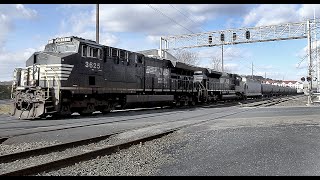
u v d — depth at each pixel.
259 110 23.02
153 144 8.96
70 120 14.60
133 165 6.54
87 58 16.70
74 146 8.51
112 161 6.86
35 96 15.00
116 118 15.91
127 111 21.33
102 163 6.64
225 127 12.55
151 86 23.45
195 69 32.16
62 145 8.12
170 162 6.87
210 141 9.36
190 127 12.56
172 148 8.48
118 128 12.10
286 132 10.94
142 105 22.53
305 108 24.91
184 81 29.11
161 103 24.88
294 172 5.95
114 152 7.80
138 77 21.73
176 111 21.78
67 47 16.44
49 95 14.94
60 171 5.93
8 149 8.11
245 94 48.31
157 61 24.59
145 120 15.23
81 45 16.31
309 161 6.81
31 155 7.30
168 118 16.38
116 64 19.20
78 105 16.36
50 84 15.16
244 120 15.12
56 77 15.04
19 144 8.80
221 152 7.80
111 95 19.09
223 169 6.20
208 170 6.14
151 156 7.45
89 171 6.00
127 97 20.41
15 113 15.64
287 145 8.59
